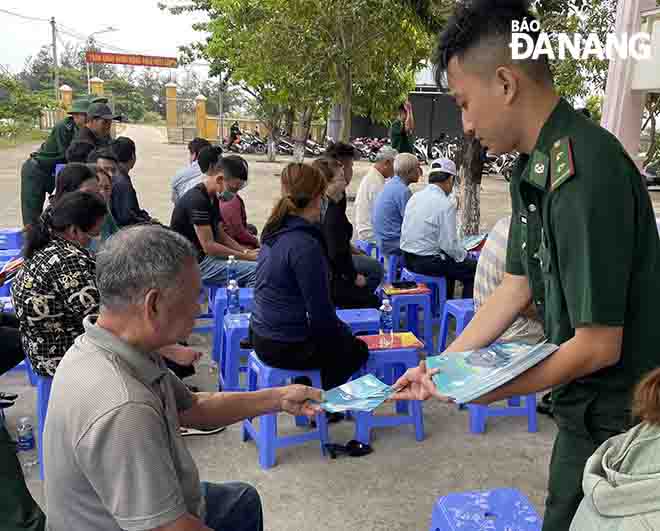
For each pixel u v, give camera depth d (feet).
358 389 6.17
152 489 4.25
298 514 8.96
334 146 17.72
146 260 4.53
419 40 33.73
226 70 73.67
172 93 98.22
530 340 9.70
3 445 5.85
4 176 48.37
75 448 4.29
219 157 16.20
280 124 83.25
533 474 10.07
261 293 10.06
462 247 15.97
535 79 4.48
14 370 13.71
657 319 4.62
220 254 15.72
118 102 161.07
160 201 38.37
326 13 33.63
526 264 5.12
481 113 4.67
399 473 10.02
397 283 15.03
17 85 94.32
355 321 12.62
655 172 39.99
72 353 4.66
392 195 18.10
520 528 6.11
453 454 10.61
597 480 4.07
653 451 3.97
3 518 5.64
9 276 11.07
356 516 8.94
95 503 4.47
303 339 9.89
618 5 14.84
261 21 41.63
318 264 9.51
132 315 4.61
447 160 16.19
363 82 39.55
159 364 5.02
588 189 4.21
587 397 4.83
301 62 36.58
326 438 10.48
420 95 80.12
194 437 11.03
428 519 8.90
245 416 6.21
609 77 15.19
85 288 8.86
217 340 14.34
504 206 40.68
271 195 42.75
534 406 11.30
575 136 4.37
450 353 5.36
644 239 4.50
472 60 4.54
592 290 4.22
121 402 4.28
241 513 6.26
